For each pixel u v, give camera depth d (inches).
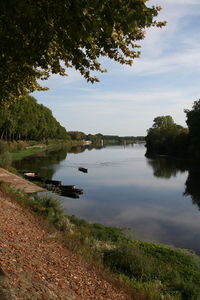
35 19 197.6
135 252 450.0
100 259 419.2
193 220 837.2
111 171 1903.3
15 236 355.6
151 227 759.7
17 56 237.6
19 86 445.7
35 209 585.6
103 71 317.1
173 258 511.5
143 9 173.3
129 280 379.6
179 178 1620.3
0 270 203.3
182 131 3563.0
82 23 177.2
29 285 221.1
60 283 272.5
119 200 1065.5
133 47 273.3
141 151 4734.3
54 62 283.1
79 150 4493.1
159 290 368.5
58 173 1722.4
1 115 2295.8
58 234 452.1
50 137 5428.2
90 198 1084.5
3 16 209.0
